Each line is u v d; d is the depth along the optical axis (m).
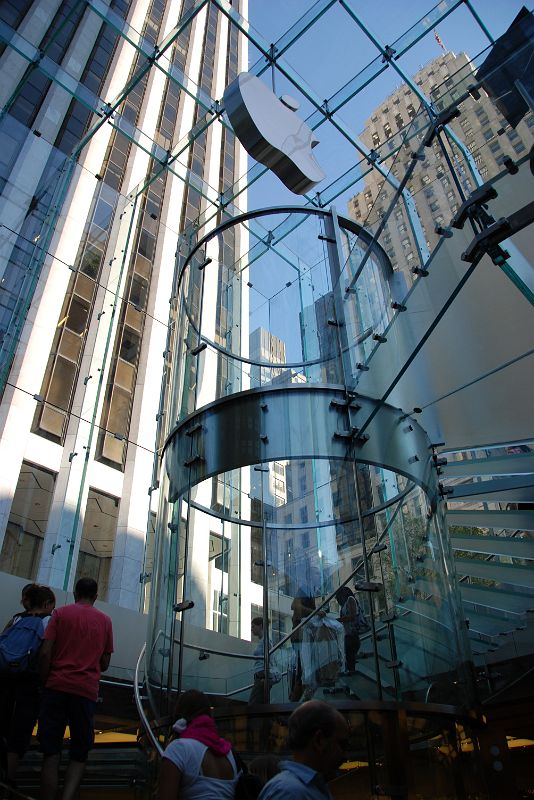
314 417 6.30
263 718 4.59
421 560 5.59
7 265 11.15
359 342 6.71
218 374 7.18
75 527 11.30
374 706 4.48
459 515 8.72
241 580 5.77
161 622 5.82
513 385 7.54
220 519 6.23
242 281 8.49
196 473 6.39
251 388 6.67
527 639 7.36
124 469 15.12
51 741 3.54
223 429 6.51
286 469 6.15
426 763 4.49
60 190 13.16
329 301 7.45
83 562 13.07
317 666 4.91
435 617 5.26
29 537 11.88
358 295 7.04
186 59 29.44
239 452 6.24
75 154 14.20
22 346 12.93
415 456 6.45
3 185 11.92
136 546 13.98
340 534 5.56
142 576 13.15
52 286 13.53
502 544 8.12
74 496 11.98
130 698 9.02
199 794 2.35
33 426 12.86
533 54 4.56
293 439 6.18
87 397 13.38
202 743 2.51
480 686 7.49
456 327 7.65
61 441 13.16
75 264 14.06
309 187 10.06
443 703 4.79
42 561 10.84
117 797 6.01
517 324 7.17
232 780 2.46
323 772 2.08
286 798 1.89
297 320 7.62
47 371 13.31
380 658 4.77
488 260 7.40
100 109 13.38
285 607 5.41
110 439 15.20
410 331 5.84
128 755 7.09
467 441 8.30
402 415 6.69
